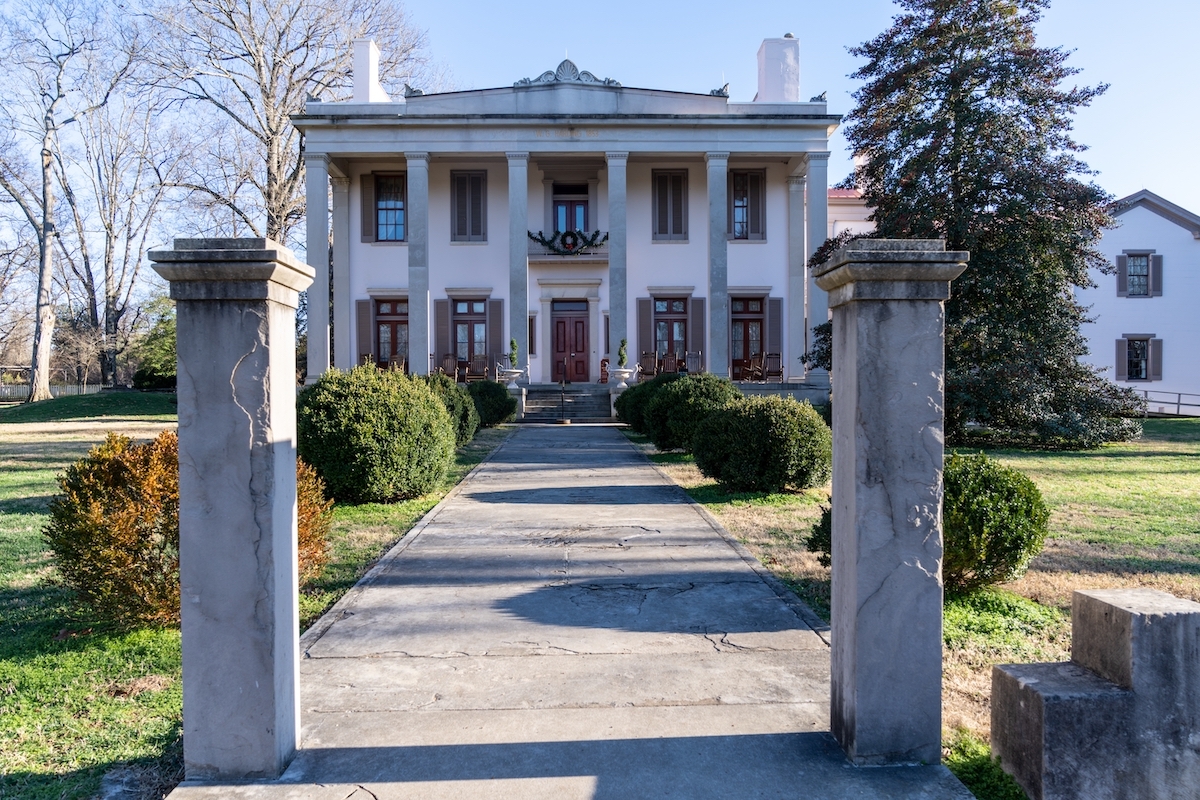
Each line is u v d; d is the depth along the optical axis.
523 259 24.31
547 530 7.04
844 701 2.88
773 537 6.74
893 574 2.74
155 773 2.82
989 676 3.75
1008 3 15.91
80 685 3.62
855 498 2.75
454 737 2.99
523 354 24.44
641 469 11.55
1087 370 16.28
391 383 8.57
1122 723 2.53
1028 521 4.81
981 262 15.27
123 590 4.18
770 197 26.48
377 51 25.75
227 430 2.65
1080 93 15.52
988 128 15.21
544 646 4.03
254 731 2.67
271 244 2.60
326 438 8.11
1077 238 15.07
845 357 2.87
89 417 24.22
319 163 23.98
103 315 40.38
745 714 3.20
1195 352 27.50
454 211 26.47
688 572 5.54
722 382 12.98
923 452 2.75
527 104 24.47
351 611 4.64
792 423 8.80
